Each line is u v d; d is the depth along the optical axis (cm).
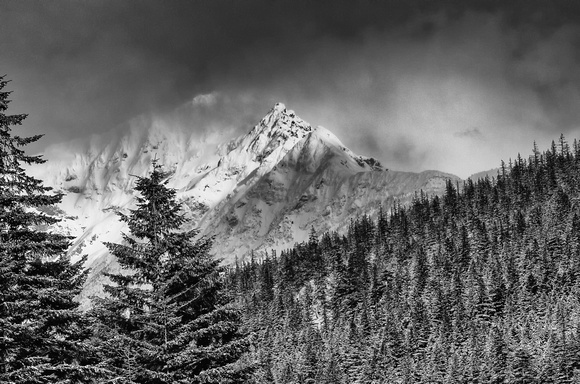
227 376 2644
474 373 10925
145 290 2627
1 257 2205
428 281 16512
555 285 14225
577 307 13038
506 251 16488
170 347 2550
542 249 15438
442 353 12162
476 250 17438
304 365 12625
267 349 14250
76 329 2492
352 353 13238
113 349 2522
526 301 13900
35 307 2281
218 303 2827
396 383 12269
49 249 2362
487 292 14500
